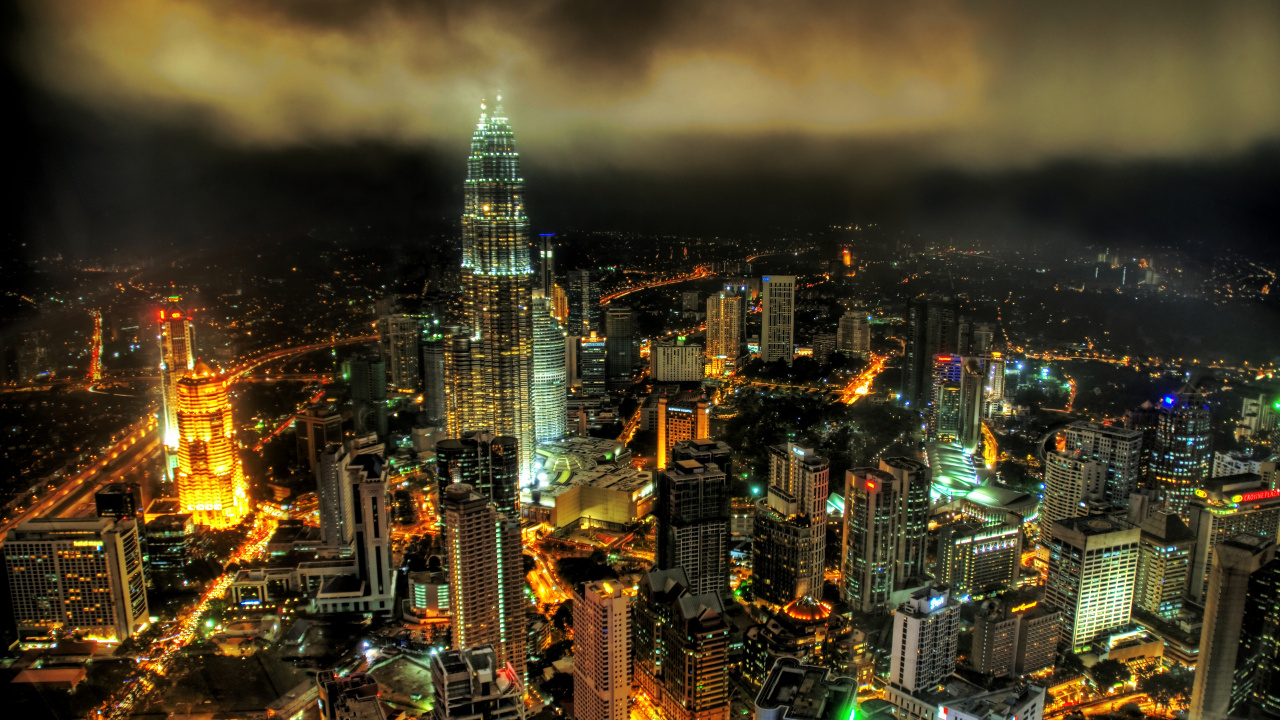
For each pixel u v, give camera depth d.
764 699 176.75
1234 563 169.12
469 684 155.62
